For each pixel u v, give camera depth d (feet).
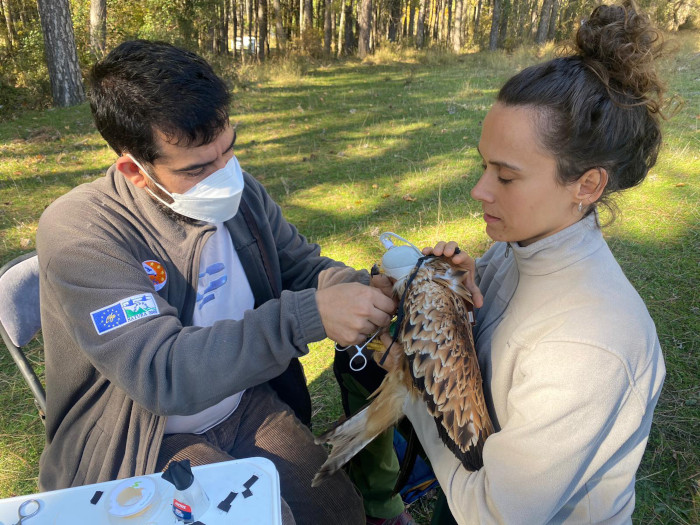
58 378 5.33
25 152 25.45
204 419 5.87
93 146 26.37
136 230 5.36
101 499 4.20
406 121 29.30
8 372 10.53
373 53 82.74
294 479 5.66
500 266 5.25
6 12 68.85
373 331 4.56
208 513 4.01
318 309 4.48
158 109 4.50
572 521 4.47
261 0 75.46
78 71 40.11
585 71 3.70
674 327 10.53
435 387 4.00
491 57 63.41
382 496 6.59
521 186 3.94
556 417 3.78
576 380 3.75
